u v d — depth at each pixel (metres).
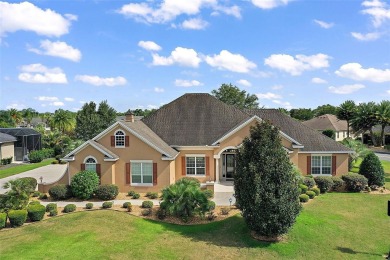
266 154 20.56
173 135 37.56
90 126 67.12
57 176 44.31
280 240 20.73
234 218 23.97
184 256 18.86
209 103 40.22
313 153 36.38
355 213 26.62
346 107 75.75
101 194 29.66
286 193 20.08
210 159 35.78
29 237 21.14
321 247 20.28
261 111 42.03
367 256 19.41
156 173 32.38
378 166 34.53
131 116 35.56
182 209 23.66
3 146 57.75
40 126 90.94
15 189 25.30
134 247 19.83
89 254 18.73
